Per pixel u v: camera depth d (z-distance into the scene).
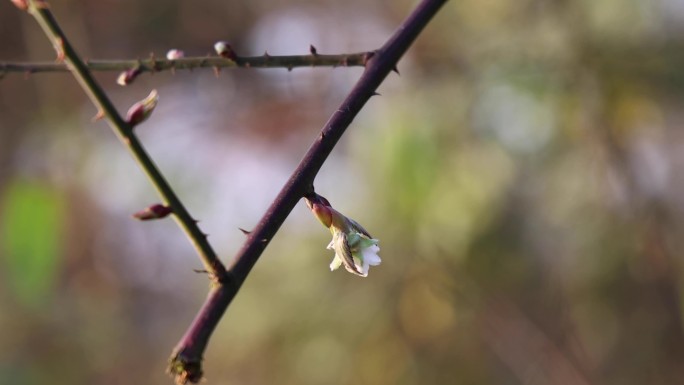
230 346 1.24
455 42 1.08
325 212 0.62
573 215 1.04
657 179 1.04
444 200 1.03
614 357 1.03
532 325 1.06
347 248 0.61
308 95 1.38
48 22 0.60
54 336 1.33
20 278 0.82
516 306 1.06
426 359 1.10
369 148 1.06
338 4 1.35
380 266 1.09
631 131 1.03
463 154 1.04
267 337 1.19
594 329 1.04
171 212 0.61
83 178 1.34
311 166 0.62
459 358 1.09
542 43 1.04
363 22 1.34
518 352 1.05
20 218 0.81
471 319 1.07
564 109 1.03
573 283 1.05
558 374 1.03
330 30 1.36
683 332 1.02
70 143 1.35
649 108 1.02
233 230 1.35
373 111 1.09
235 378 1.24
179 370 0.60
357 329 1.12
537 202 1.05
